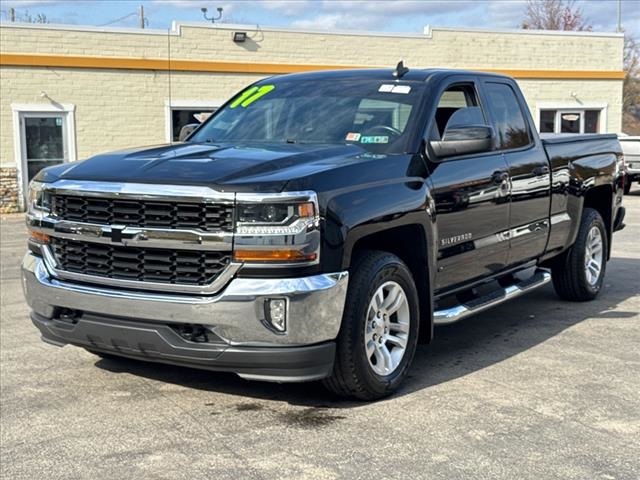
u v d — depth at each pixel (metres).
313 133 5.36
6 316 7.15
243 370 4.20
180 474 3.70
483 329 6.46
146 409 4.60
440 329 6.47
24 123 17.34
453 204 5.20
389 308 4.71
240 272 4.07
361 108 5.43
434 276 5.10
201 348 4.17
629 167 18.80
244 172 4.21
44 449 4.04
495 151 5.87
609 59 23.31
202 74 18.81
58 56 17.41
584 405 4.58
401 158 4.89
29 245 4.88
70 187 4.46
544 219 6.48
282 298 4.04
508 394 4.78
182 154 4.77
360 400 4.65
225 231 4.06
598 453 3.89
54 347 5.99
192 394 4.86
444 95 5.62
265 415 4.47
